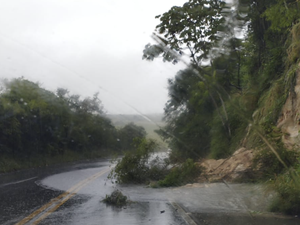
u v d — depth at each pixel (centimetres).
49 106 3152
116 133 3625
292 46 1138
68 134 3522
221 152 1328
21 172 2034
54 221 661
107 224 631
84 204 855
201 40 1552
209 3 1567
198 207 738
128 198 927
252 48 1666
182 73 1373
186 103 1455
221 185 933
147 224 624
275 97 1143
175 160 1320
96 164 2714
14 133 2580
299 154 845
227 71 1555
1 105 2467
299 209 634
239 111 895
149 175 1287
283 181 699
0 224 638
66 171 1994
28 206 827
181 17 1534
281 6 1297
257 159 902
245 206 709
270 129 1031
